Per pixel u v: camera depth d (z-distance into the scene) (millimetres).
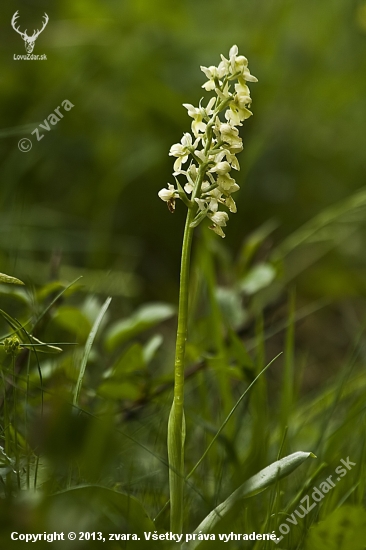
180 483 2012
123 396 3049
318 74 7723
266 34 7367
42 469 2162
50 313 3131
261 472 1941
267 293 5051
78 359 3125
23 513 1689
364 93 7910
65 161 6129
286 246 4285
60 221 5625
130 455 2818
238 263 3779
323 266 6641
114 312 5008
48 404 2773
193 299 3896
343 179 7590
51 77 6301
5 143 5891
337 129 7918
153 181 6461
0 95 6090
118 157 6254
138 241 6281
